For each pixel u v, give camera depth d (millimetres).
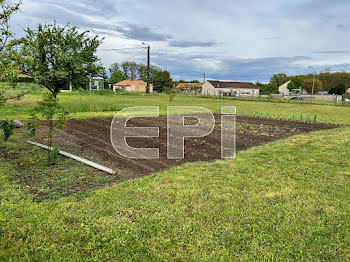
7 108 14023
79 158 5277
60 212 3137
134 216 3084
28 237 2648
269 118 13016
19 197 3535
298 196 3654
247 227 2898
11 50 4648
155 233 2768
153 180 4203
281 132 8992
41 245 2555
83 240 2656
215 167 4926
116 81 78625
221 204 3396
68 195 3676
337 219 3078
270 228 2873
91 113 13547
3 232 2742
